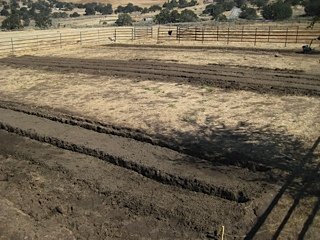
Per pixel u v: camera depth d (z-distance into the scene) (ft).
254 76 78.13
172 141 46.37
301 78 74.90
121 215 33.40
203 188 36.63
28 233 30.04
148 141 47.19
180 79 77.82
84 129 52.70
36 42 147.74
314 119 51.26
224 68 87.97
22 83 81.51
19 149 48.03
